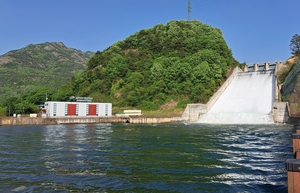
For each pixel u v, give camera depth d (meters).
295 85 87.88
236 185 18.80
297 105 86.00
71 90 140.25
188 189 17.98
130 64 140.00
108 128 72.75
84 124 93.06
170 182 19.55
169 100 114.50
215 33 149.25
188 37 148.75
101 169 23.33
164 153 31.23
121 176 21.12
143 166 24.55
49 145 37.81
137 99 118.56
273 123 85.06
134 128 72.31
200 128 70.69
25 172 22.27
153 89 117.69
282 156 29.62
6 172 22.23
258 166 24.70
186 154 30.61
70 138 46.81
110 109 111.06
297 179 11.51
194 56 124.56
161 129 68.19
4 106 132.38
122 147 35.78
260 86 110.38
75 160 27.12
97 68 148.25
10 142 41.28
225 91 117.00
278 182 19.47
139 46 158.12
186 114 102.62
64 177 20.75
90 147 35.84
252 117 89.38
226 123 91.81
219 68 117.62
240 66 141.62
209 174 21.83
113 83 135.12
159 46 149.50
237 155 30.14
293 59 112.50
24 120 90.75
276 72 111.00
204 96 109.75
